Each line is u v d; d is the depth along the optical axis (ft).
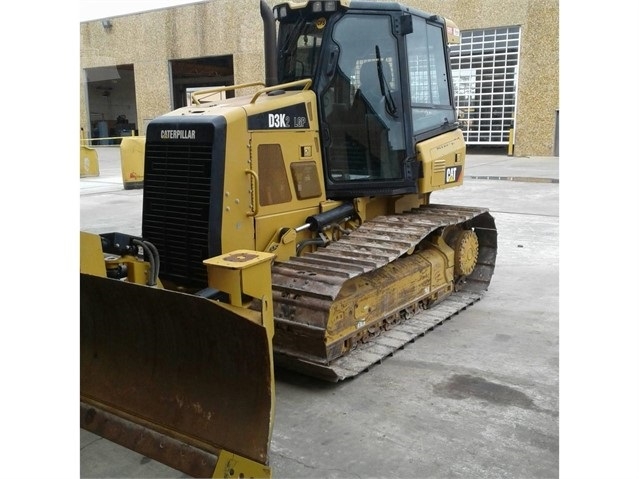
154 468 10.00
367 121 15.38
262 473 9.23
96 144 93.61
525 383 13.07
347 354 13.91
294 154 14.01
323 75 14.40
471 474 9.74
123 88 100.48
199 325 9.92
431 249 18.03
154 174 13.41
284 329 12.84
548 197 37.01
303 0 20.61
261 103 13.35
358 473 9.82
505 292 19.81
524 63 55.98
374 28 15.07
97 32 79.46
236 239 12.95
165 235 13.39
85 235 11.30
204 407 10.21
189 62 79.92
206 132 12.39
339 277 12.46
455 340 15.61
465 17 56.44
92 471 9.92
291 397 12.53
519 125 58.13
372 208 17.37
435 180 17.25
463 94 59.57
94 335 11.68
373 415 11.73
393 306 15.55
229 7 67.82
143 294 10.09
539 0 53.72
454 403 12.18
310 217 14.48
